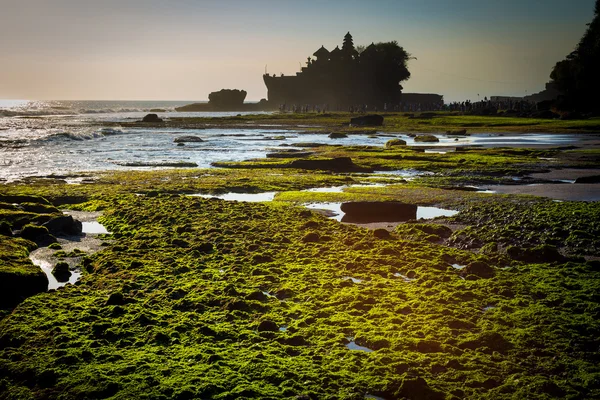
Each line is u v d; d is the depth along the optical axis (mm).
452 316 8516
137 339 7656
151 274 10586
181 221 15312
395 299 9250
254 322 8305
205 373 6672
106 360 6996
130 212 16609
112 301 8977
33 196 18094
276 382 6535
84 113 163750
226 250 12312
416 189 22500
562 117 86688
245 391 6266
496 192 22141
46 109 187625
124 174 27531
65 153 39719
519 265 11602
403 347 7449
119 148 44375
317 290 9664
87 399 6145
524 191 22312
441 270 11109
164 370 6723
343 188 23500
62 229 14508
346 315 8547
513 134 63156
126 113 175250
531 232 14242
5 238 12734
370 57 166875
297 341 7672
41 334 7770
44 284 10055
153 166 32219
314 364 6988
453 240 14008
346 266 11195
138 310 8688
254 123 94938
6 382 6547
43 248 12984
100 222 16125
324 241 13266
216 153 40438
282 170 29594
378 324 8250
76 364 6895
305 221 15461
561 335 7820
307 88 188250
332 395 6250
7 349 7301
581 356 7223
